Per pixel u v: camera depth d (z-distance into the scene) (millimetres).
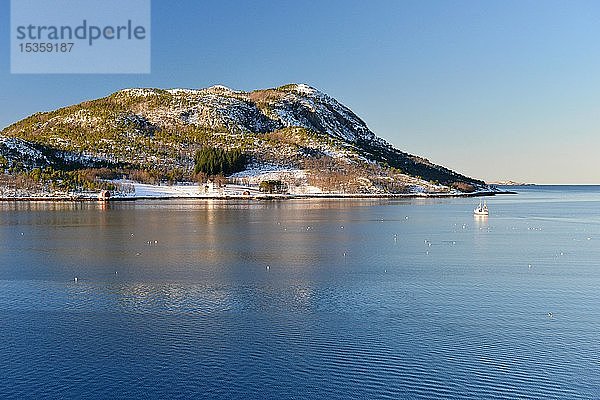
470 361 36844
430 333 42156
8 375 35125
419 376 34719
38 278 63188
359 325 44188
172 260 76375
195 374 35250
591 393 32562
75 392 33031
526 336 41438
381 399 32031
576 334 41875
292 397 32312
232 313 47781
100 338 41344
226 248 88812
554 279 62250
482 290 56406
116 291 56156
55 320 45750
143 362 36938
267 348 39188
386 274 65438
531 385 33500
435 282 60500
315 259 77312
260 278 62969
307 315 47031
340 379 34469
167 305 50438
